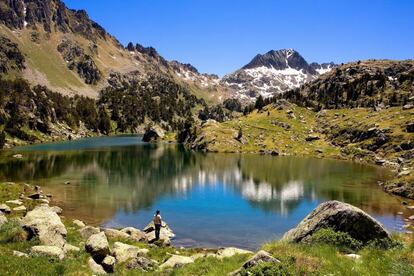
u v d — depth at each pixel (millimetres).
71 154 153625
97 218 58375
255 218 60688
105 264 26766
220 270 21766
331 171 113562
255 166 123812
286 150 169000
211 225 56375
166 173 106000
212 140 179500
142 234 45000
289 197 76375
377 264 18266
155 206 67750
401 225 54562
